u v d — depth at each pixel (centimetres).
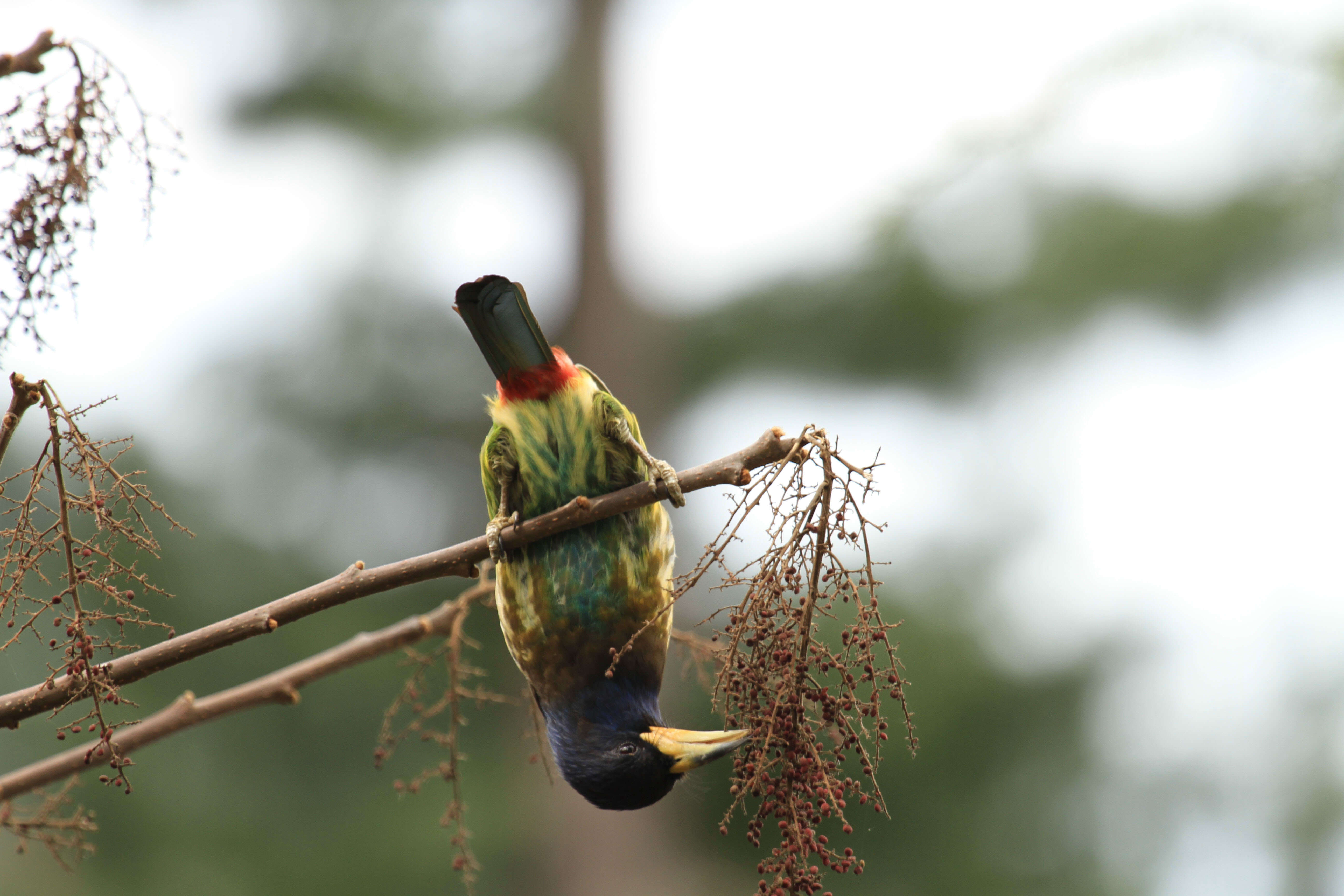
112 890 1431
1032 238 1315
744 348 1541
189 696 557
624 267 1689
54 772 507
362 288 1538
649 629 544
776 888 380
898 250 1337
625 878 1585
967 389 1455
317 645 1518
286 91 1524
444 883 1559
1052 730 1504
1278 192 1152
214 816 1486
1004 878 1524
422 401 1598
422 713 604
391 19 1516
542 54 1670
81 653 375
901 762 1507
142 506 1258
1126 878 1490
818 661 394
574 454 523
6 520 386
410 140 1545
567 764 550
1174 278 1292
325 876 1510
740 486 454
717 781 980
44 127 384
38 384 370
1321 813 1365
